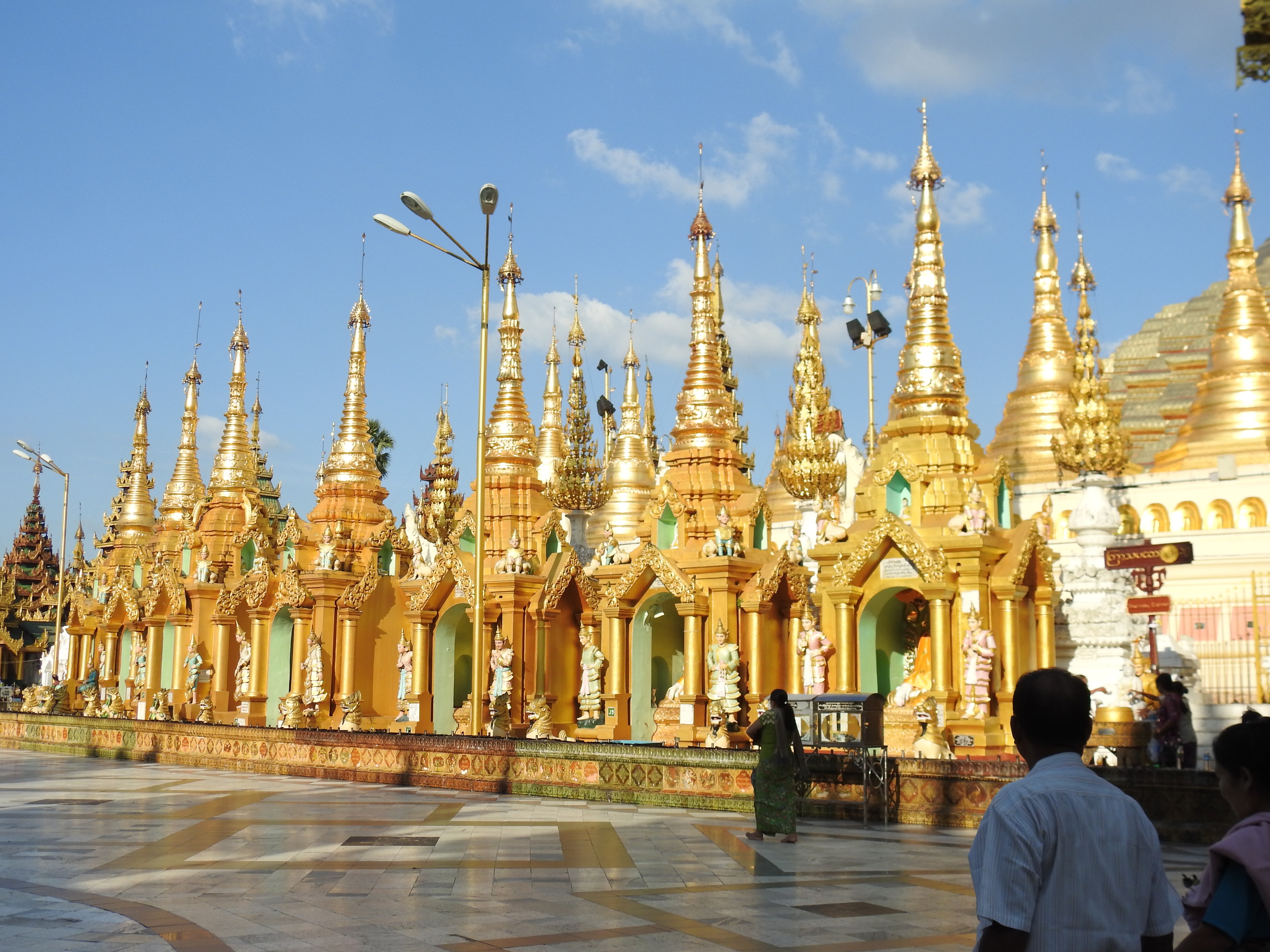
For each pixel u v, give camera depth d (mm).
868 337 51438
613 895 14477
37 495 119250
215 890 14844
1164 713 24375
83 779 33188
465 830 20953
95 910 13531
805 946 11703
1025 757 6480
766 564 36312
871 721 23375
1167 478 35156
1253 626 30688
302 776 34031
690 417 39281
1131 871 5969
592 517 50750
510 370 45656
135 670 59125
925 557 30516
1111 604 30922
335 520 49156
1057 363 43156
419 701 42188
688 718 35250
